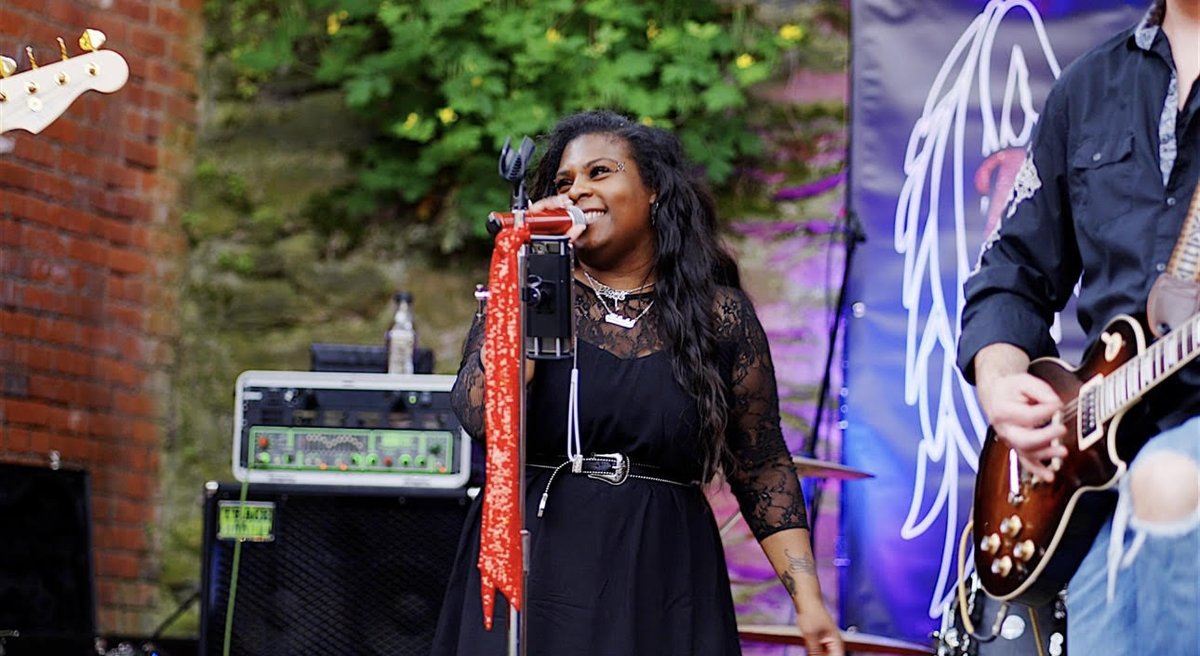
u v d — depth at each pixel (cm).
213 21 684
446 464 425
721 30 647
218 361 660
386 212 664
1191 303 289
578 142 344
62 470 486
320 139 671
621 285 336
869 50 553
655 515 315
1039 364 318
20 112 407
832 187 632
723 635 316
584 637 304
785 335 620
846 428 543
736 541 598
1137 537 294
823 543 589
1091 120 318
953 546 526
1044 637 330
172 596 643
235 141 675
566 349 303
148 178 658
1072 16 534
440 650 323
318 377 430
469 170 652
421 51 645
